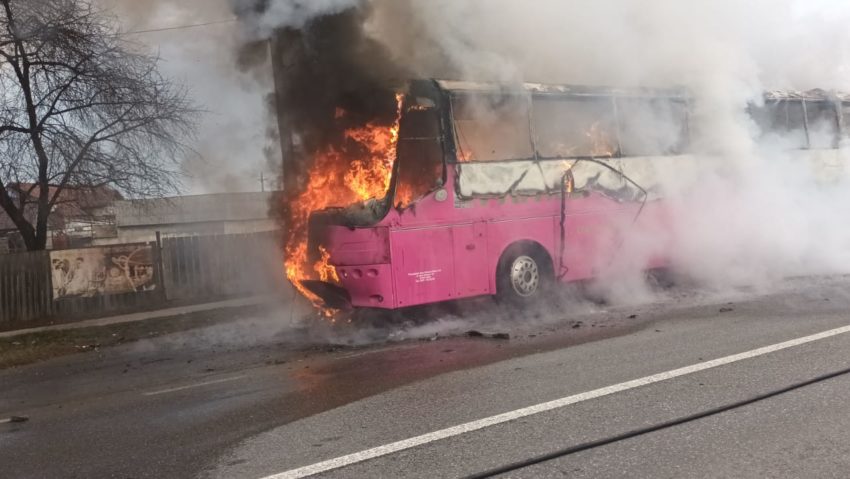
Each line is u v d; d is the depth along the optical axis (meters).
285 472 3.78
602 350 6.38
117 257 13.91
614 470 3.62
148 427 4.88
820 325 6.83
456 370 5.96
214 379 6.50
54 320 12.77
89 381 7.19
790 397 4.69
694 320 7.57
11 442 4.79
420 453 3.97
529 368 5.85
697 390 4.93
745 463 3.65
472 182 8.07
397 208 7.54
